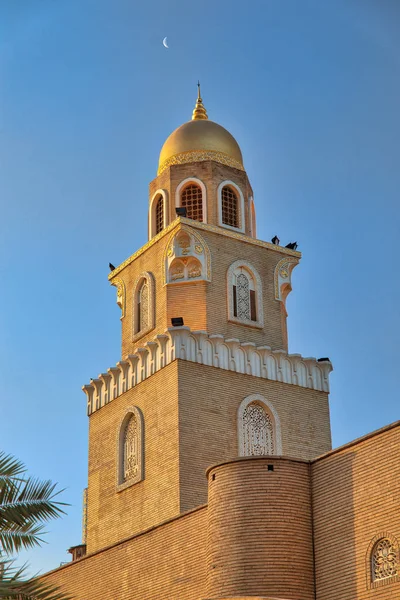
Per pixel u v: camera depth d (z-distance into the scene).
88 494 43.47
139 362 42.78
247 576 28.19
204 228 43.78
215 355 41.31
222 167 45.62
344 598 27.20
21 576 19.97
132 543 36.03
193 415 39.97
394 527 26.30
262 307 44.09
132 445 42.19
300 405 42.56
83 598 37.69
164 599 33.38
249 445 40.78
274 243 46.03
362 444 28.09
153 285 44.25
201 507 32.88
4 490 21.08
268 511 28.81
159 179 46.03
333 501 28.52
